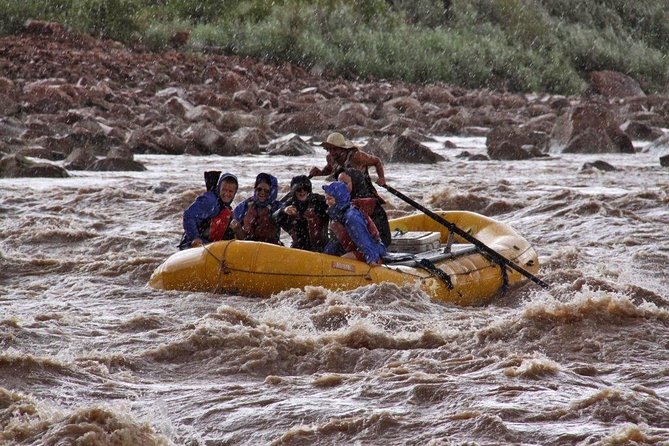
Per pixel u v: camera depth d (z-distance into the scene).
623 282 32.31
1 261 34.72
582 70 189.88
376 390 18.62
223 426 17.05
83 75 128.62
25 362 19.77
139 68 138.25
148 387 19.47
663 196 51.44
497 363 20.38
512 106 148.00
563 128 99.44
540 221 47.16
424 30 176.88
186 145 88.69
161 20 159.38
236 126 107.69
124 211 50.03
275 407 17.81
